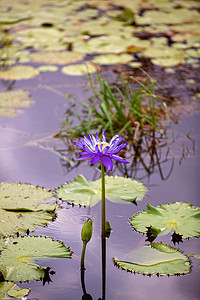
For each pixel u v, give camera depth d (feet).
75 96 14.19
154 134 11.98
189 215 8.05
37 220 7.93
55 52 17.31
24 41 18.44
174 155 11.10
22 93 14.34
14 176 9.93
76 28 19.86
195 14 21.54
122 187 9.29
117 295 6.36
